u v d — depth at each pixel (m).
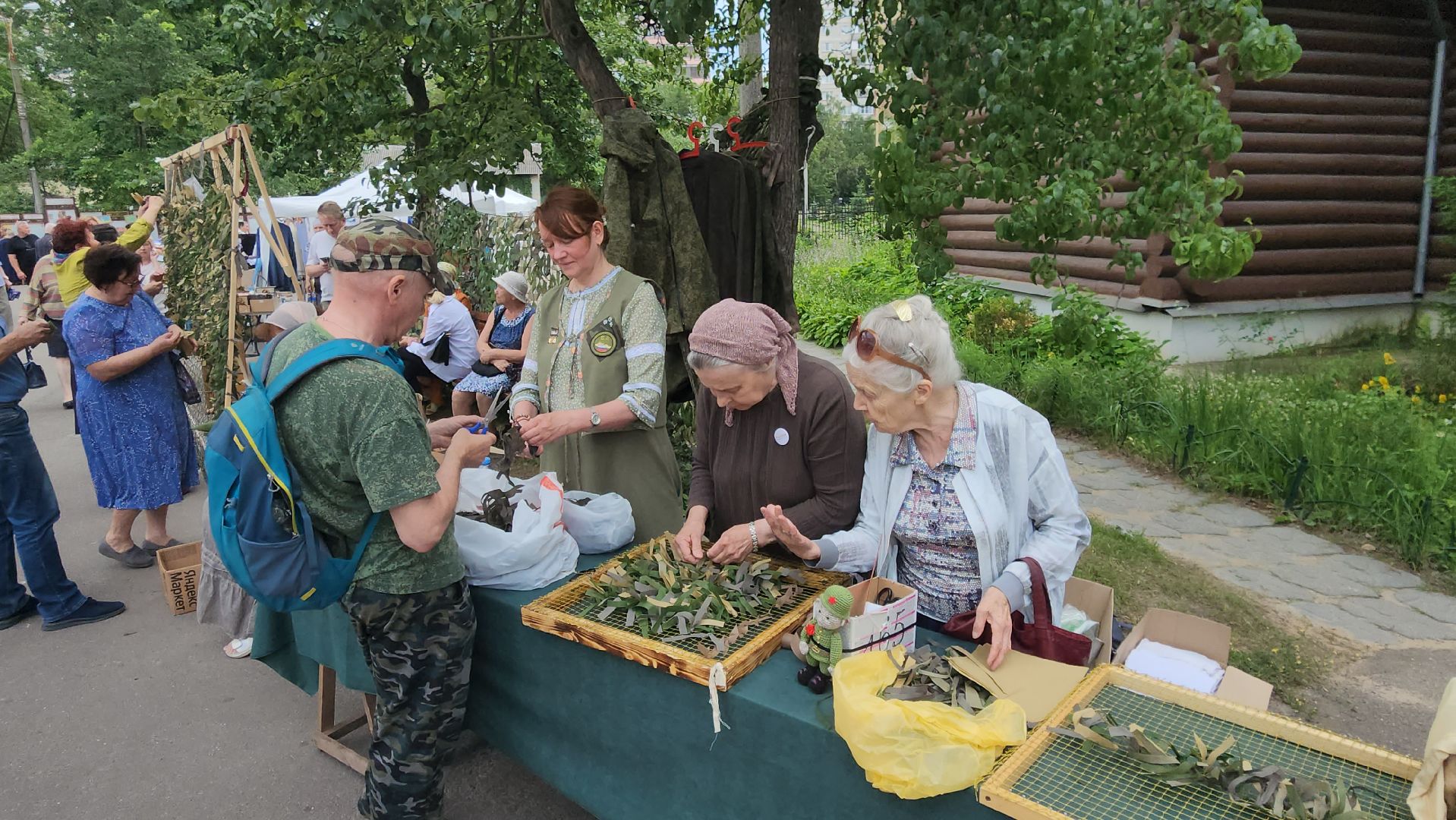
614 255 3.55
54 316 8.18
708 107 6.68
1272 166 8.67
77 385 4.53
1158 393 6.54
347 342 1.91
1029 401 7.19
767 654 1.92
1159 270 8.44
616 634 1.97
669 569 2.19
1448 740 1.23
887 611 1.78
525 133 5.34
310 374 1.87
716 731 1.81
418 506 1.91
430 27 4.38
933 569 2.11
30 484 3.97
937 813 1.52
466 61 5.45
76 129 26.14
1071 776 1.46
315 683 3.15
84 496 6.06
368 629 2.10
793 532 2.09
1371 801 1.39
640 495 2.89
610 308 2.80
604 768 2.15
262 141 6.11
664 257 3.67
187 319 7.09
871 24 4.60
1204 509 5.28
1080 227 3.00
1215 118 2.93
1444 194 7.86
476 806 2.81
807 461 2.31
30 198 35.72
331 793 2.92
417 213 7.89
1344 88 8.80
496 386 5.89
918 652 1.78
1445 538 4.45
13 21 30.75
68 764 3.08
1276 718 1.59
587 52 4.15
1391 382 7.24
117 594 4.48
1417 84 9.05
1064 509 2.01
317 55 5.50
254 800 2.88
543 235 2.78
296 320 4.09
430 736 2.19
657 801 2.04
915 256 3.38
